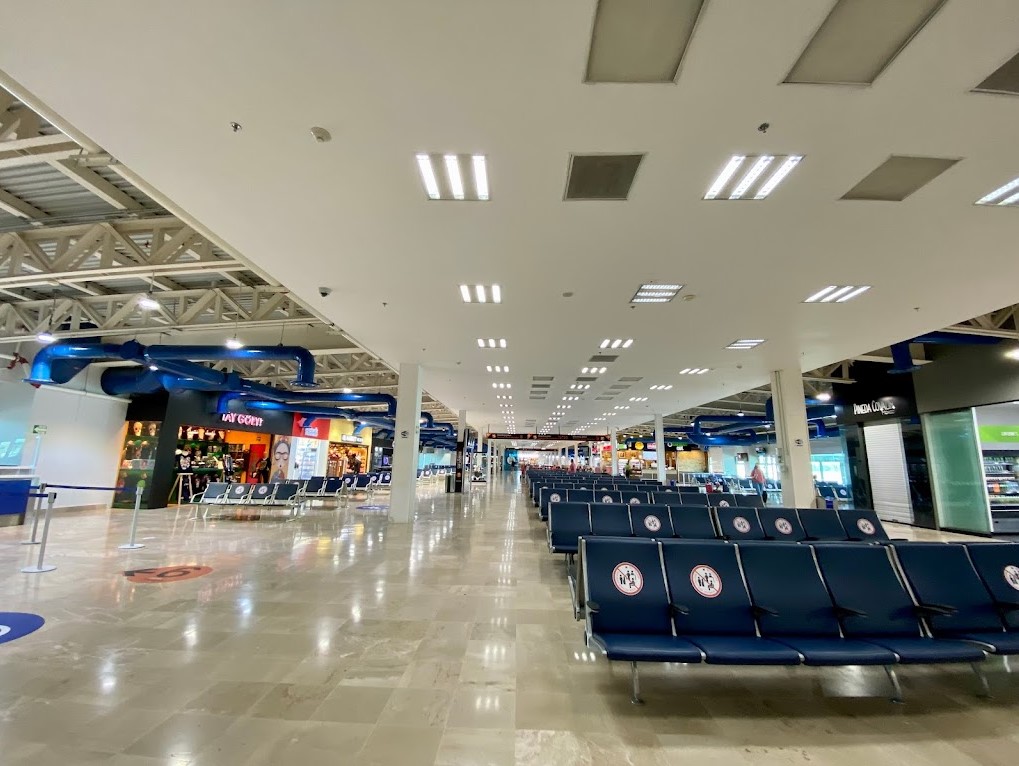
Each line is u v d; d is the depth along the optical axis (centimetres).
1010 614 322
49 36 261
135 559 644
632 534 617
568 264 545
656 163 362
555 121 320
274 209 436
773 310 695
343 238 490
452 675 310
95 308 891
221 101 306
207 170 379
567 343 912
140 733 237
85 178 467
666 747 234
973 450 1034
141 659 325
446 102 305
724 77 281
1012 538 979
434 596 490
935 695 292
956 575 333
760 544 338
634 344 909
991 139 329
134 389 1247
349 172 379
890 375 1241
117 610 427
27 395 1064
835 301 654
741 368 1129
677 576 320
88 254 600
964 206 413
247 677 302
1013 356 938
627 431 3859
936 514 1120
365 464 2752
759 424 2145
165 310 793
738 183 387
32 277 577
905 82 282
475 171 379
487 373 1262
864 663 264
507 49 265
